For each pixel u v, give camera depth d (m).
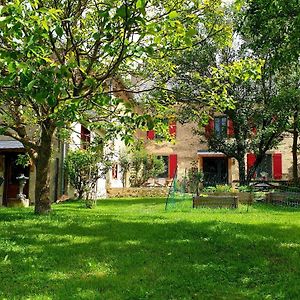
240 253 6.34
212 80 11.78
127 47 4.46
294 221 10.28
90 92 5.10
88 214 12.05
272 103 19.59
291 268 5.48
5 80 4.06
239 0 8.38
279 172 28.55
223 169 30.45
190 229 8.59
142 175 27.59
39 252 6.31
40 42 5.29
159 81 11.72
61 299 4.17
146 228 8.75
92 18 9.89
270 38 8.66
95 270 5.34
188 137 30.36
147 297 4.29
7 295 4.30
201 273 5.22
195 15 8.33
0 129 9.40
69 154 19.16
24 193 17.95
